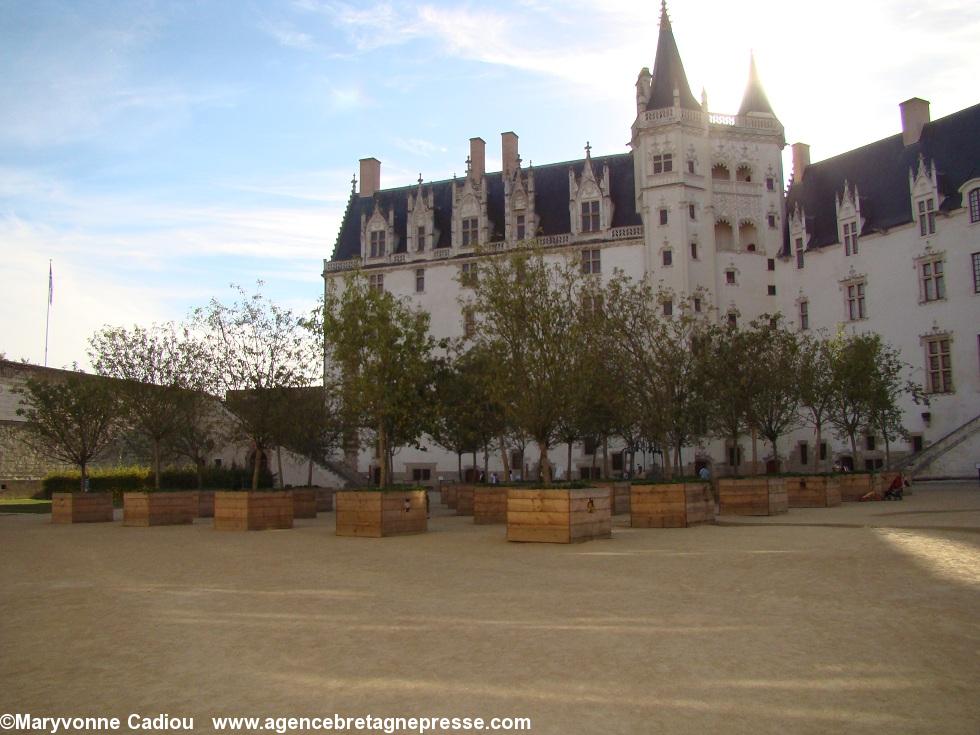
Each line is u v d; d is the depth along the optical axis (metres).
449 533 25.59
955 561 15.52
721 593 12.58
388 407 28.36
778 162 68.19
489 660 8.75
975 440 50.44
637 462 61.84
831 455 61.75
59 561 19.25
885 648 9.03
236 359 31.47
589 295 33.19
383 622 10.87
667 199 64.12
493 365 25.25
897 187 61.56
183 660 9.09
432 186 78.12
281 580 15.15
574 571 15.41
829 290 63.78
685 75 67.81
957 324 54.97
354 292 29.11
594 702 7.28
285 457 60.34
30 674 8.62
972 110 58.69
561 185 71.81
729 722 6.73
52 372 61.00
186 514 33.19
